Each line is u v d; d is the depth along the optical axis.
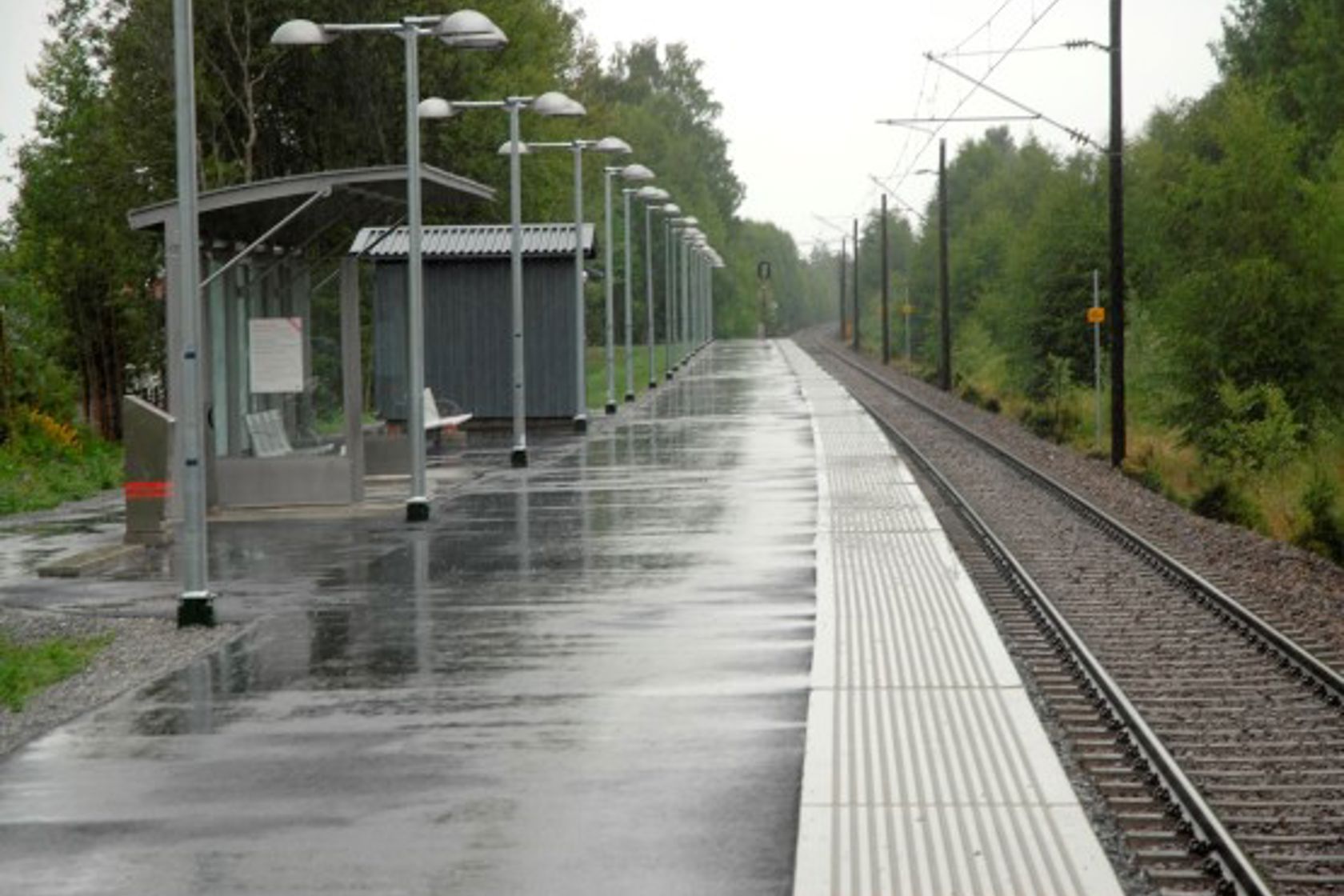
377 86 76.19
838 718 13.68
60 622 20.19
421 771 12.08
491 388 55.53
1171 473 46.34
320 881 9.55
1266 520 36.09
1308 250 50.00
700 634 17.84
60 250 70.88
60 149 73.25
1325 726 15.27
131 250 71.88
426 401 46.91
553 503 32.38
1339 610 22.33
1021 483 38.75
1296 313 49.62
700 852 10.00
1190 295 50.34
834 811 10.88
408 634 18.20
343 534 27.91
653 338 83.44
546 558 24.45
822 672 15.66
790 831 10.44
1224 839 10.73
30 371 56.72
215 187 72.88
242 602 20.88
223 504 31.00
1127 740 14.24
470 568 23.52
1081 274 65.06
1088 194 66.31
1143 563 26.02
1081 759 13.70
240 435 31.23
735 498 32.81
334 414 31.17
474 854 10.00
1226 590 23.64
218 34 74.69
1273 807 12.58
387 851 10.10
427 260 55.28
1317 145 86.00
